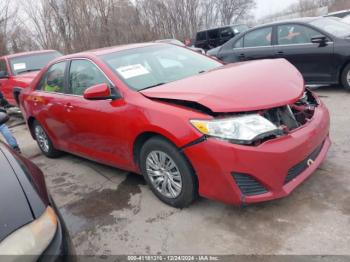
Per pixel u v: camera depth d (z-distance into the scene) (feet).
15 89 25.89
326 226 8.85
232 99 9.10
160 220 10.34
